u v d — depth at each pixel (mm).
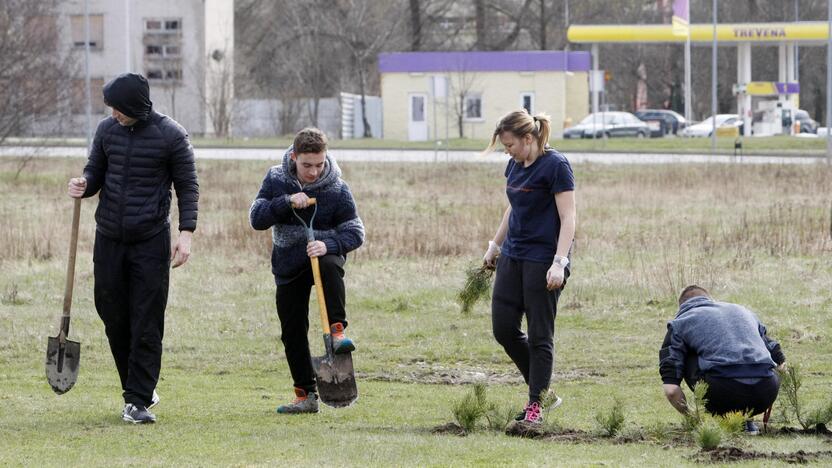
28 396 19641
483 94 127625
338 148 97500
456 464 13203
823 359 24094
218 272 36219
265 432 15875
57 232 43781
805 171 68438
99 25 126625
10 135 75250
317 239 17156
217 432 15859
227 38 127875
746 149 98062
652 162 77625
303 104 135875
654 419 17906
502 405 18750
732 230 44062
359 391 20938
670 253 38906
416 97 128250
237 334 27141
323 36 141125
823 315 28359
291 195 16969
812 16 166750
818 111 179125
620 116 125875
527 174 16641
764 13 167375
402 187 64500
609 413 16719
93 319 28484
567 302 30641
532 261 16594
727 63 173125
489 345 26094
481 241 42156
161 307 17250
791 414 17328
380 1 146750
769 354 15750
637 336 26859
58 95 78000
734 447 14062
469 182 67125
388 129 128625
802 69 177625
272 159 79688
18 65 73875
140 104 16875
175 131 17219
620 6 160250
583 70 130250
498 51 134500
